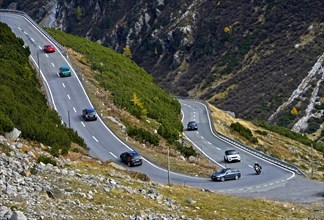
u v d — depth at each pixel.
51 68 93.38
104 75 93.94
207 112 114.81
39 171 32.22
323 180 62.56
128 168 56.66
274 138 113.56
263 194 50.88
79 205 26.42
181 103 128.75
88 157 47.03
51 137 45.00
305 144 119.44
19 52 84.06
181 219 28.73
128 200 30.61
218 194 43.19
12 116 43.72
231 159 74.94
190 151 71.19
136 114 79.81
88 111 73.25
